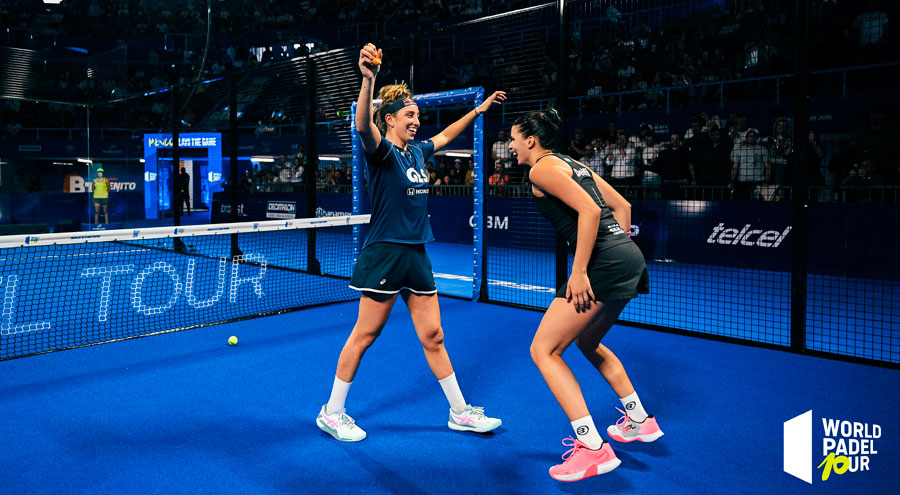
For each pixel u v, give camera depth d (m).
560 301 3.16
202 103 20.48
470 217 14.85
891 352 5.39
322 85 10.12
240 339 6.06
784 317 7.12
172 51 25.66
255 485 3.10
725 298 8.32
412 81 8.47
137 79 24.42
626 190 12.36
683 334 6.21
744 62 12.98
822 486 3.10
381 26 22.86
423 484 3.13
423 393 4.48
